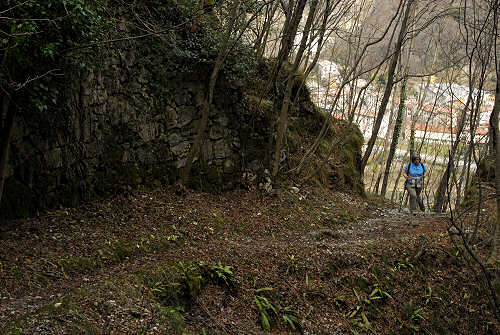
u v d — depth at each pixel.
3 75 5.10
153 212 7.80
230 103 10.47
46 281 4.84
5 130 5.26
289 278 6.91
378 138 28.47
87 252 5.76
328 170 14.50
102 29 6.83
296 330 5.97
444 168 19.59
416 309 7.68
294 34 10.45
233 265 6.57
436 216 12.00
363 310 7.05
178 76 9.28
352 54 18.42
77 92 6.97
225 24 10.17
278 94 13.09
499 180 5.81
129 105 8.21
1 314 3.90
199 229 7.80
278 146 10.95
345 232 10.12
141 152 8.51
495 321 7.91
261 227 9.10
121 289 4.80
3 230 5.73
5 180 5.95
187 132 9.54
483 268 5.52
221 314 5.56
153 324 4.39
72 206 7.09
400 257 8.62
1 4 4.95
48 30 5.54
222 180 10.23
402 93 17.73
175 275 5.59
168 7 9.02
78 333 3.82
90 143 7.43
